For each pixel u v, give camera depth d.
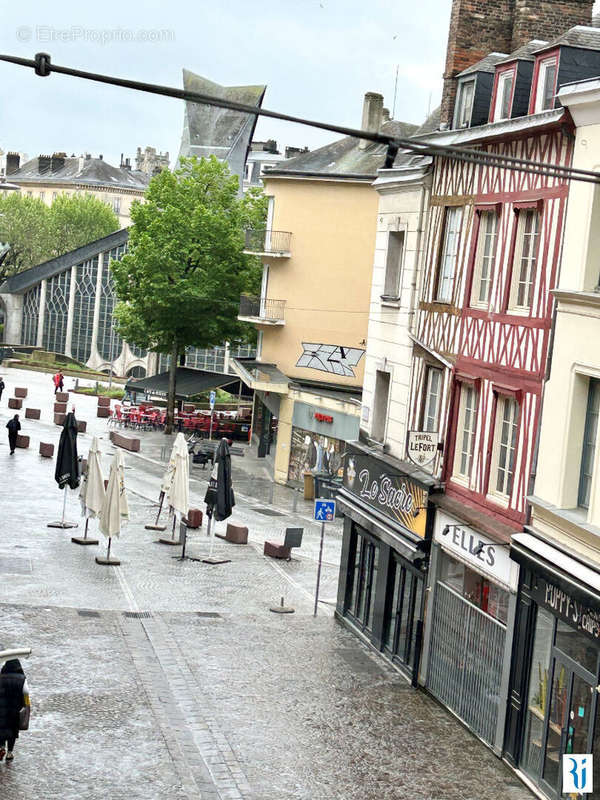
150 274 57.03
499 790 15.89
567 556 15.52
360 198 46.81
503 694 17.11
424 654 20.55
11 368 85.50
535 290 17.41
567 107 16.19
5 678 14.66
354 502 24.61
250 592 26.62
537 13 22.30
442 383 21.00
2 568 25.80
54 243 114.88
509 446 18.14
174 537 31.89
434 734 18.09
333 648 22.61
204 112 98.25
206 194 58.16
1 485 37.41
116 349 97.81
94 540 30.00
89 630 21.47
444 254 21.62
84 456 45.84
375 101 48.91
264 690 19.22
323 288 47.66
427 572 20.59
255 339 59.47
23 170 159.25
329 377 47.44
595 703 14.38
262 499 42.47
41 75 7.16
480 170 19.89
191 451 50.28
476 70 21.00
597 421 15.54
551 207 17.02
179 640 21.62
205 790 14.66
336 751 16.70
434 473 20.61
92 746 15.70
